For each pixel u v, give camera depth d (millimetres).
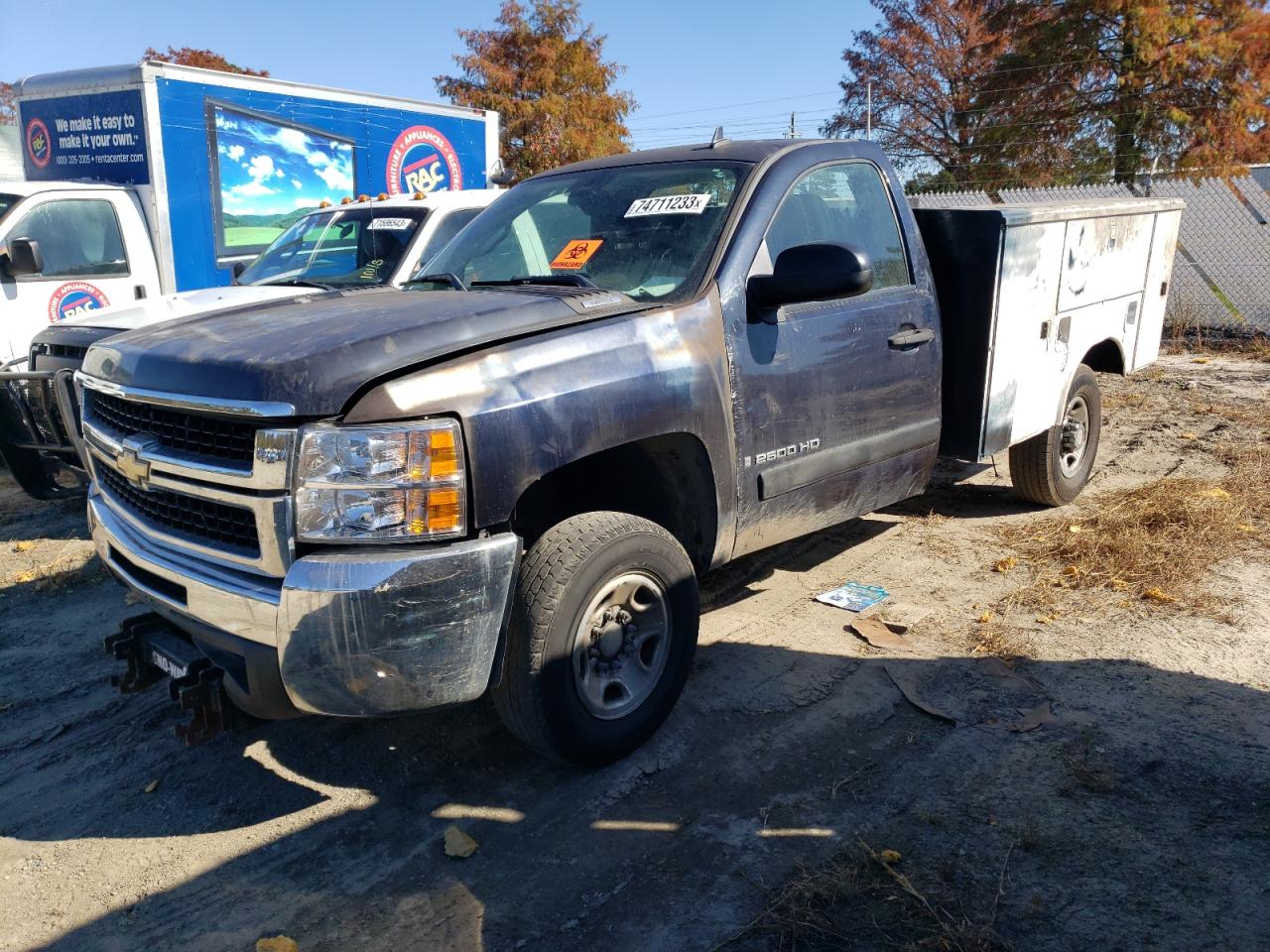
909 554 5273
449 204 7051
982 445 4805
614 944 2562
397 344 2809
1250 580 4730
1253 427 7855
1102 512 5719
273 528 2646
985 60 18078
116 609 4852
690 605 3445
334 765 3455
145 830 3131
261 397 2654
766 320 3672
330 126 9828
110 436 3266
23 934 2676
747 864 2840
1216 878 2686
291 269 7082
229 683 2869
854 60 20219
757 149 4105
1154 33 15438
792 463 3830
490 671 2873
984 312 4672
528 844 2980
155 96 8188
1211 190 13125
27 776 3445
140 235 8234
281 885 2852
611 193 4168
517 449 2867
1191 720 3492
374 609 2615
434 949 2576
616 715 3289
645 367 3230
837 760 3346
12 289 7273
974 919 2559
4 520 6324
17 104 8914
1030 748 3359
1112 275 5812
